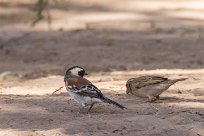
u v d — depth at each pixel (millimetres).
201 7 34688
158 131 9656
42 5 24812
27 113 10828
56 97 12352
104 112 10922
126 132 9664
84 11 33594
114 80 15180
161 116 10469
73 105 11492
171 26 29938
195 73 15914
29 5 33438
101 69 20328
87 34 28328
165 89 11516
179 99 11906
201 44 25750
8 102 11789
